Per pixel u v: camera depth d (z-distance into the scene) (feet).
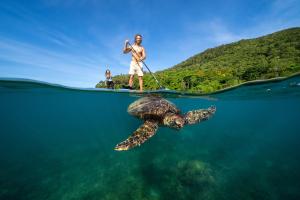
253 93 46.88
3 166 24.91
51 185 19.51
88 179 20.54
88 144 36.14
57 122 78.18
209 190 19.08
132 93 43.24
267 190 19.79
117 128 55.77
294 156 32.96
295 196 18.86
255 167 25.57
